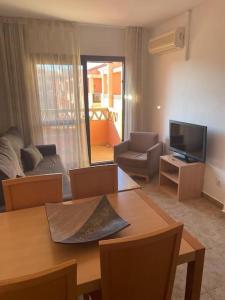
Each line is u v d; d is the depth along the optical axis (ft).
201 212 9.96
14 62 12.55
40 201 5.82
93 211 5.14
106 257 3.22
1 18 11.96
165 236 3.42
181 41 11.53
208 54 10.24
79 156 14.83
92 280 3.43
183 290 6.07
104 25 13.89
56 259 3.85
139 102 15.44
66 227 4.64
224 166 9.90
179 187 10.79
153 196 11.50
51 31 12.84
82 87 14.32
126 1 9.99
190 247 4.13
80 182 6.22
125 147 14.49
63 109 14.03
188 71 11.62
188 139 11.22
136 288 3.64
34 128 13.67
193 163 10.89
